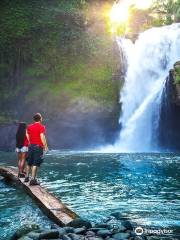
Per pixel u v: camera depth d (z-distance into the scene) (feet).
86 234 25.16
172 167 58.18
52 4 117.39
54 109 100.12
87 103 98.53
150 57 110.42
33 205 35.06
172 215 31.32
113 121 100.42
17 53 108.78
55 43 109.81
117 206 34.40
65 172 53.62
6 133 94.53
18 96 107.04
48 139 99.09
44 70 106.83
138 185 44.09
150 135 99.45
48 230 25.05
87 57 108.17
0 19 110.83
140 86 106.52
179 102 87.61
